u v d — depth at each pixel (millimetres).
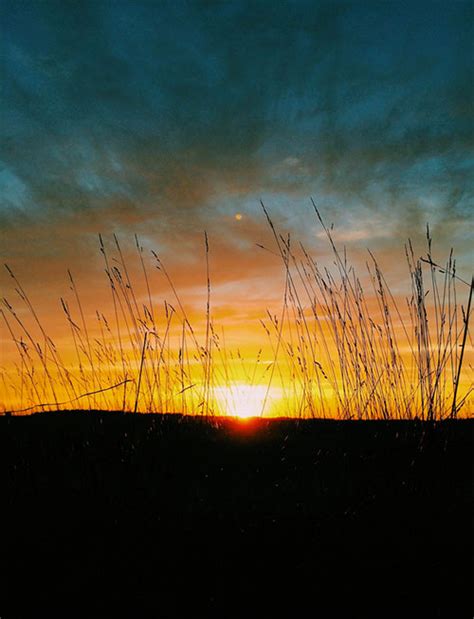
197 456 3326
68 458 3104
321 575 2086
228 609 1885
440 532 2391
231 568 2133
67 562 2170
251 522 2482
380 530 2414
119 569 2123
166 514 2561
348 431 3598
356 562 2172
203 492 2818
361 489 2816
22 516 2506
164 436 3516
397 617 1815
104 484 2811
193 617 1840
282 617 1833
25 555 2211
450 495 2699
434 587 2004
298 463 3205
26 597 1946
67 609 1878
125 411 3967
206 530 2412
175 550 2254
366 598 1939
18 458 3096
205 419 3973
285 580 2053
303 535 2365
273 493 2807
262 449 3441
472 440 3072
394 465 3045
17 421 3738
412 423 3375
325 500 2715
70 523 2459
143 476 2963
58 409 3922
